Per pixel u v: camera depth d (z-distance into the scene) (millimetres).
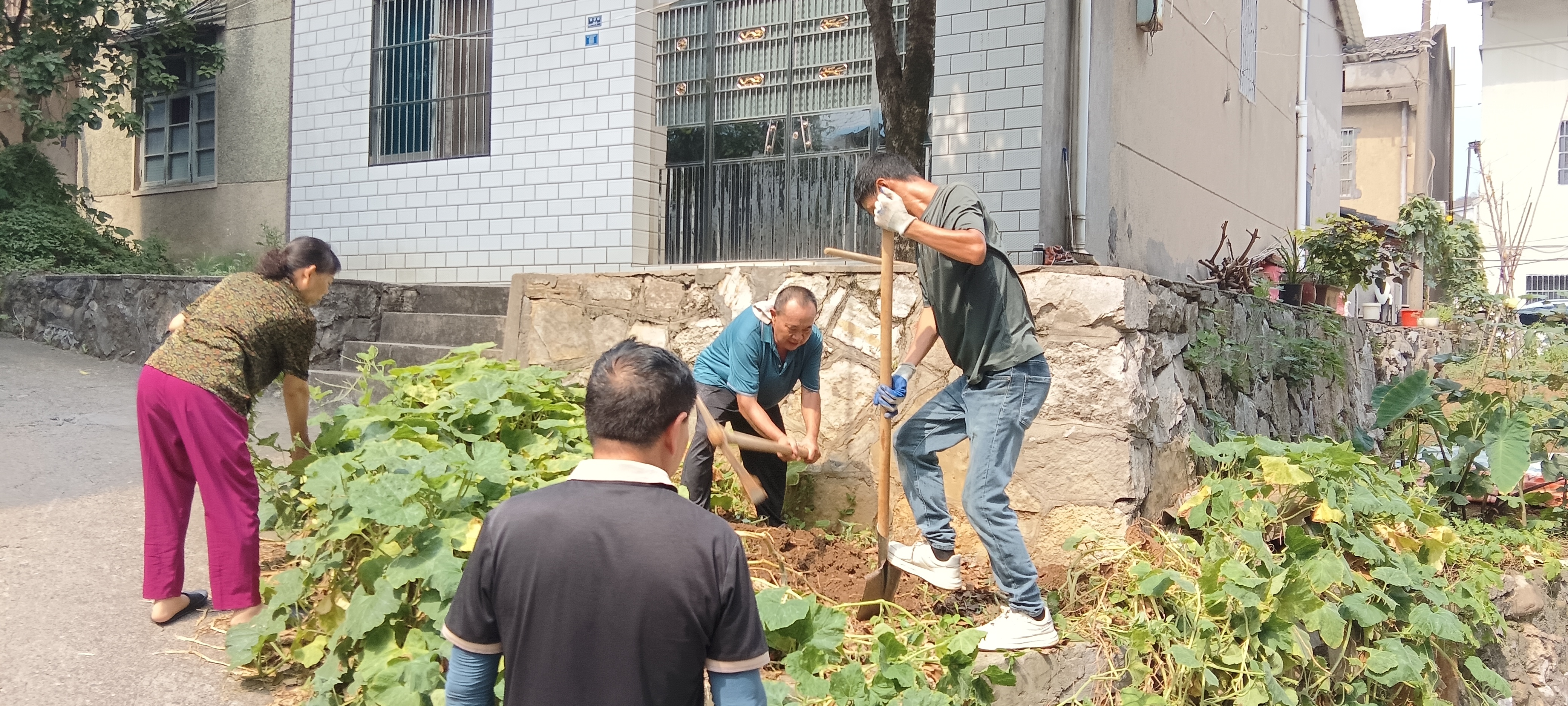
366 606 2842
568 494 1731
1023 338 3234
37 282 9047
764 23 8469
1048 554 4141
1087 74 7281
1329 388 7344
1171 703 3270
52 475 4734
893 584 3432
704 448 4246
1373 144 23266
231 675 2988
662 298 5176
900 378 3443
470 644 1705
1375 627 4023
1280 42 12898
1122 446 4039
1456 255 15969
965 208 3205
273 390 7219
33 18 10359
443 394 4523
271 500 3744
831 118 8219
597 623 1643
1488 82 21250
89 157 12328
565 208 8617
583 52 8508
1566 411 6492
